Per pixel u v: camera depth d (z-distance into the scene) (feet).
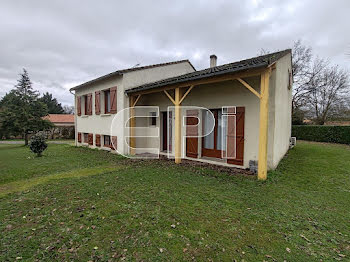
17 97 52.42
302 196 12.34
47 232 8.45
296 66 63.31
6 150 38.93
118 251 7.23
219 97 20.85
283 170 17.98
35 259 6.81
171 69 33.24
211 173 17.43
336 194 12.73
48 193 13.05
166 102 27.07
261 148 15.02
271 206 10.87
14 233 8.38
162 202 11.37
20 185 15.03
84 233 8.37
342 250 7.33
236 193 12.74
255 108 18.15
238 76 15.55
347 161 22.21
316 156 25.38
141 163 22.15
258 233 8.34
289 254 7.07
